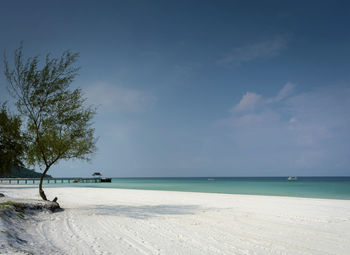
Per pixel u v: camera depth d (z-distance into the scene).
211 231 9.16
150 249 6.76
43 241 6.91
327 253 6.74
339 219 12.06
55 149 14.30
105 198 22.80
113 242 7.32
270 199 22.05
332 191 38.75
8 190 32.06
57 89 14.88
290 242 7.78
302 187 54.62
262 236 8.52
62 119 14.79
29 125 14.38
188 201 20.20
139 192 31.19
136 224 10.20
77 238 7.62
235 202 19.48
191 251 6.68
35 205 11.68
